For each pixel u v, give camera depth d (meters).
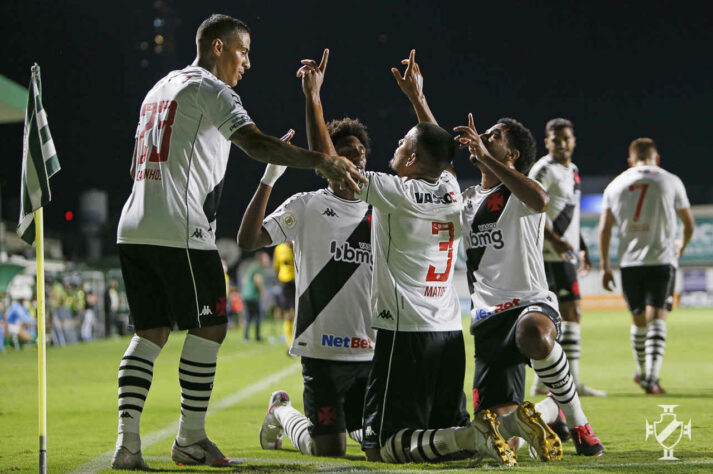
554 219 15.80
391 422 8.88
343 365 9.92
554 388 9.11
